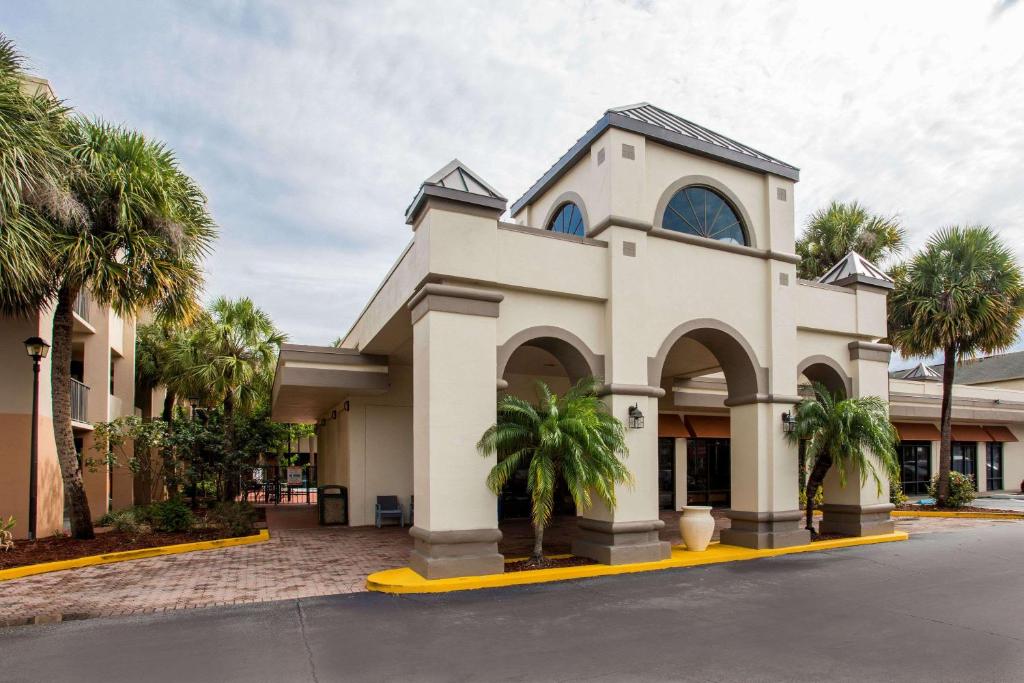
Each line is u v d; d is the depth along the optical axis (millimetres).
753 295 13117
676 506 21875
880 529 14000
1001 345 19312
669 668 6023
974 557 11766
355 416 17141
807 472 18172
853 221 22922
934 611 8062
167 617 7594
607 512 10859
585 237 11438
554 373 18859
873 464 14070
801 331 14008
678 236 12141
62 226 11680
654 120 12820
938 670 6008
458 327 9797
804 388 15422
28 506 12992
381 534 14891
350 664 6070
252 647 6535
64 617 7609
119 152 12398
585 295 11156
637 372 11305
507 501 18406
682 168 12609
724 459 23281
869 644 6762
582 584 9461
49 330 13945
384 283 13008
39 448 13273
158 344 23672
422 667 6008
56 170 10977
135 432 15375
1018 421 29391
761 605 8312
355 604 8219
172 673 5824
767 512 12586
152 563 10977
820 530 14461
